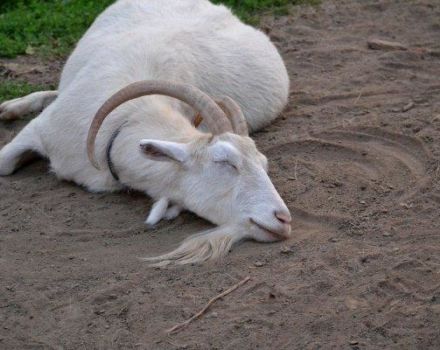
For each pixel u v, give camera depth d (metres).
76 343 8.91
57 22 17.72
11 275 10.07
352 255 10.06
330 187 11.73
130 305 9.41
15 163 12.69
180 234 10.83
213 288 9.62
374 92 14.78
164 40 13.02
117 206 11.58
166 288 9.67
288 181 11.95
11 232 11.03
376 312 9.07
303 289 9.48
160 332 8.97
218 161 10.52
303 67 16.08
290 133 13.55
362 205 11.25
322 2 19.06
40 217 11.35
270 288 9.54
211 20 14.20
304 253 10.18
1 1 19.05
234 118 10.91
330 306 9.20
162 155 10.77
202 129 12.46
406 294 9.34
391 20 18.03
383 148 12.74
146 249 10.52
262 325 8.98
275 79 14.19
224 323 9.03
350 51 16.59
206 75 13.21
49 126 12.30
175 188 11.03
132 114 11.52
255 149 10.67
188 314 9.20
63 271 10.11
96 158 11.68
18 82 15.55
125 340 8.90
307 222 10.98
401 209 11.07
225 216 10.63
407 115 13.71
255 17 18.28
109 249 10.55
